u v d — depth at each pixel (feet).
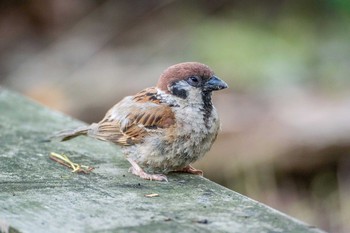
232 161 41.16
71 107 47.65
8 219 18.80
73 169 23.57
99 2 59.93
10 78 54.80
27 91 52.03
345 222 40.50
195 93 25.26
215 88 25.34
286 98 45.37
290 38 53.47
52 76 53.06
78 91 49.21
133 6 59.31
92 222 18.69
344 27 54.03
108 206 20.01
